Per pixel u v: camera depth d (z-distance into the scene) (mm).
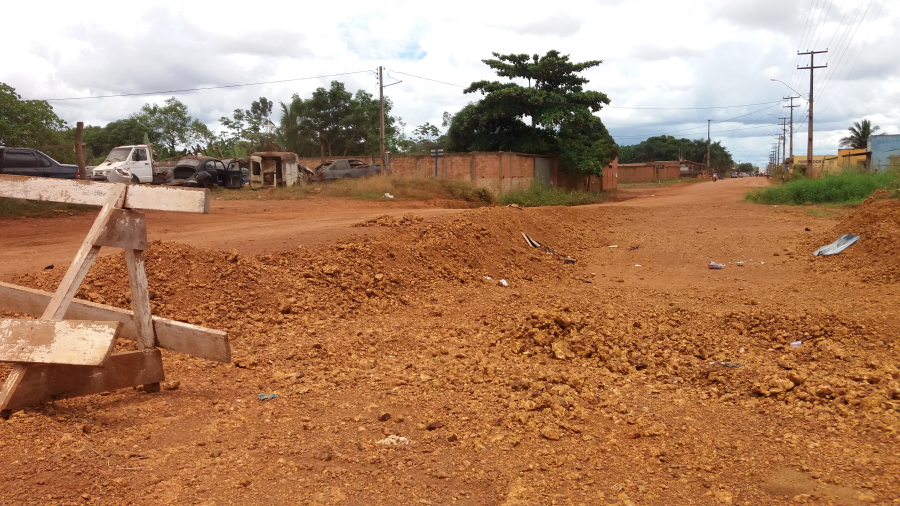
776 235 15867
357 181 27625
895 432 3846
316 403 4598
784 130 80000
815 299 8883
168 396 4570
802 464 3496
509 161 35750
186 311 7027
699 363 5992
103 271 7406
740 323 7418
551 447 3855
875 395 4543
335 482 3301
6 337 3883
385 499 3135
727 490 3219
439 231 12156
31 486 2986
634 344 6641
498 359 6133
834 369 5535
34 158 19391
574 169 41875
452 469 3510
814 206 23672
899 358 5750
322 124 52625
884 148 52688
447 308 8555
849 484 3197
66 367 4035
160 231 13055
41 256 9633
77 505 2871
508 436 4020
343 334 6906
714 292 9758
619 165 85000
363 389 4996
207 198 4086
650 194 46469
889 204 13602
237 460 3492
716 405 4762
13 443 3428
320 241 10320
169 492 3066
